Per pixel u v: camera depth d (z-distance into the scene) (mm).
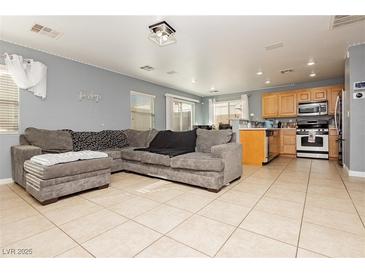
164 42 2975
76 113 3910
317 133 5285
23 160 2588
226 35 2896
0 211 1938
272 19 2482
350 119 3260
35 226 1640
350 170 3293
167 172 2955
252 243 1378
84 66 4047
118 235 1497
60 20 2480
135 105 5332
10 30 2717
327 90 5285
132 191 2545
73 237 1472
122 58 3820
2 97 2980
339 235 1464
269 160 4625
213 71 4672
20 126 3148
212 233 1516
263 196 2336
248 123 5105
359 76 3176
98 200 2229
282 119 6367
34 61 3260
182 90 6852
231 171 2818
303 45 3256
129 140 4520
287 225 1628
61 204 2115
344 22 2553
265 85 6172
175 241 1415
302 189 2592
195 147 3398
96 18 2441
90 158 2531
